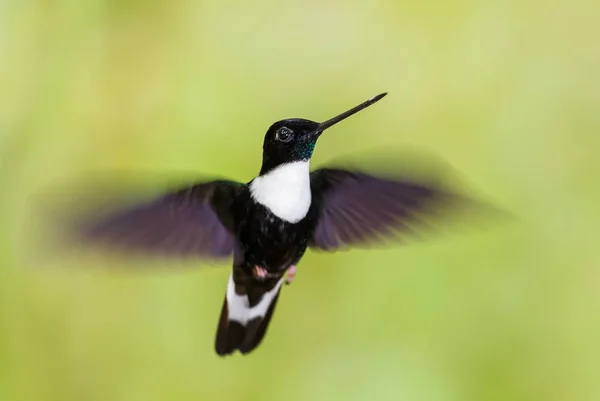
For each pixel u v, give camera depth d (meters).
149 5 3.16
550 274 3.15
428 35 3.18
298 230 2.87
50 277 3.12
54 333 3.13
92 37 3.15
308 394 3.14
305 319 3.15
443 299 3.14
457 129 3.17
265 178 2.87
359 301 3.15
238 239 2.87
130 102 3.15
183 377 3.14
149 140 3.15
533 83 3.17
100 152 3.14
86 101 3.15
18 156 3.12
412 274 3.15
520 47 3.18
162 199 2.84
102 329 3.13
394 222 2.88
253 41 3.18
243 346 2.88
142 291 3.14
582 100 3.17
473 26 3.18
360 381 3.14
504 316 3.14
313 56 3.18
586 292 3.14
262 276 2.88
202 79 3.17
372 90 3.18
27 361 3.12
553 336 3.14
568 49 3.18
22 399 3.12
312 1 3.18
